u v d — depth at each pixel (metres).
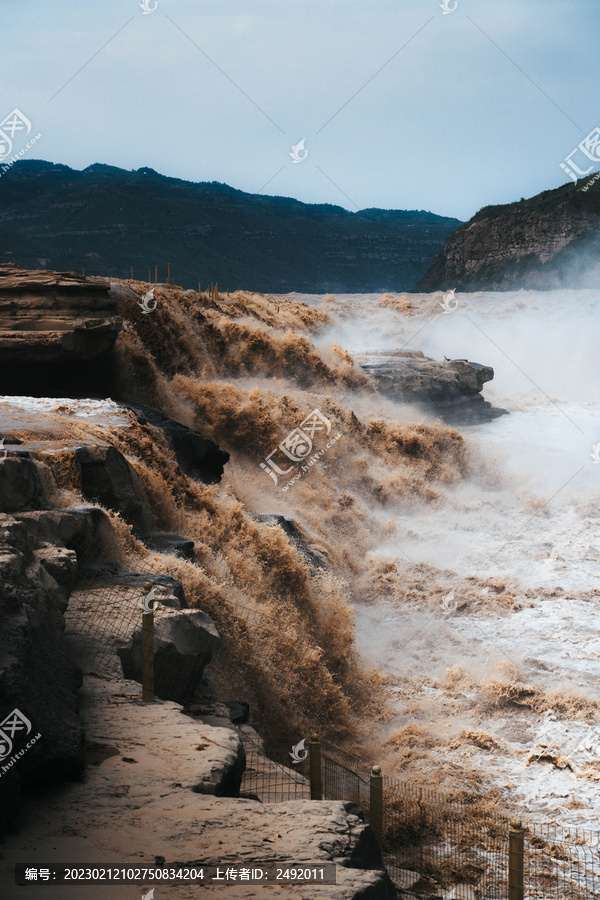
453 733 13.68
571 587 20.73
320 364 33.91
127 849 4.75
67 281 20.89
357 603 19.94
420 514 27.11
